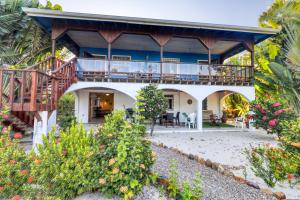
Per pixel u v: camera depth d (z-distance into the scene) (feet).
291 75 27.14
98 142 8.66
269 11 33.37
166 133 26.91
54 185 7.62
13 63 31.53
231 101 48.88
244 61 47.80
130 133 8.27
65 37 31.09
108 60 27.32
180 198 7.72
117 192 7.82
